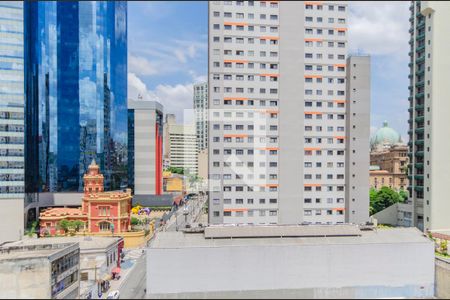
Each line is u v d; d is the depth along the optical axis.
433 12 88.25
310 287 50.84
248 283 50.16
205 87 102.81
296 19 87.75
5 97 85.25
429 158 88.94
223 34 85.44
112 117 124.75
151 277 49.12
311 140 88.81
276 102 87.44
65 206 111.56
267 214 86.88
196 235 55.00
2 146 84.69
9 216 84.50
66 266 50.56
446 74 88.31
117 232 83.25
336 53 89.31
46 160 114.31
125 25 131.88
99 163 119.19
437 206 87.50
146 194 125.62
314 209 88.69
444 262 61.75
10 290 45.81
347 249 51.88
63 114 116.56
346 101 89.62
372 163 178.12
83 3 118.19
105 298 51.75
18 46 86.75
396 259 52.81
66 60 117.00
